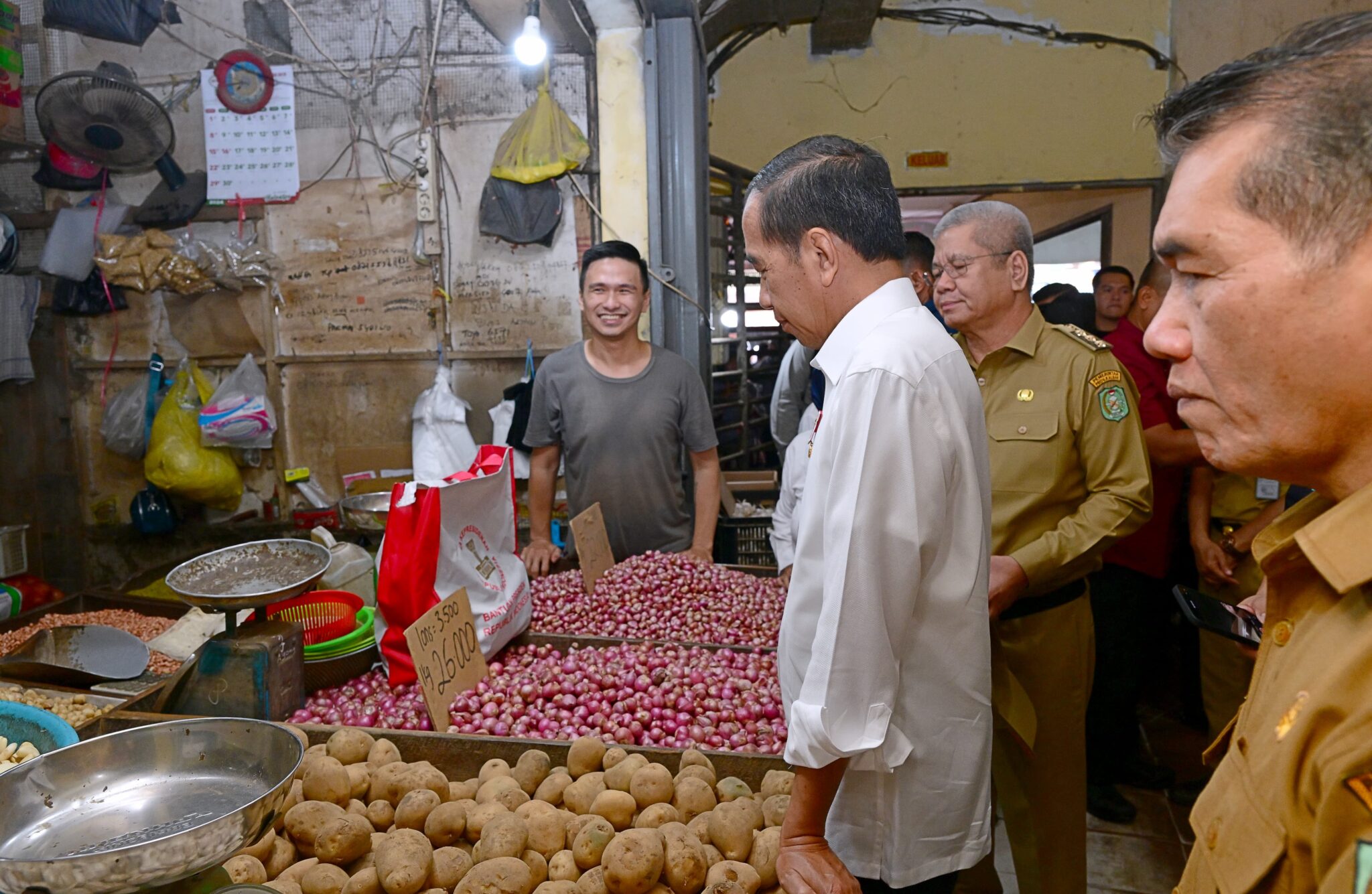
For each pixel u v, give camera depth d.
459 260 3.49
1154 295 2.65
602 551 2.41
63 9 3.31
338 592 2.08
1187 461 2.56
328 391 3.61
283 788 0.93
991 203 1.89
